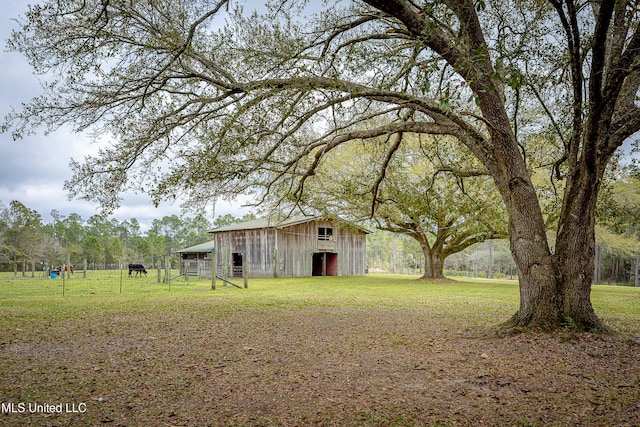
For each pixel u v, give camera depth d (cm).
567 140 818
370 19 752
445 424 349
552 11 695
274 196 1183
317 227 3228
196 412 379
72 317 973
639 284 3569
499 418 361
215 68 755
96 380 475
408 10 587
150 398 416
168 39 704
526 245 672
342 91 692
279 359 572
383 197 1711
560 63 687
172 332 779
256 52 713
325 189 1814
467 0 582
